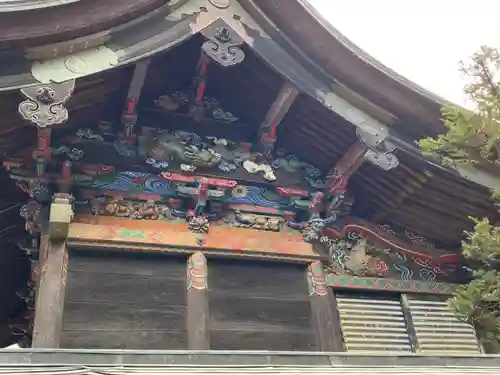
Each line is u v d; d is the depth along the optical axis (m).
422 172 9.80
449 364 7.13
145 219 9.22
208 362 6.43
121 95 9.53
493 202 10.03
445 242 11.04
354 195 10.66
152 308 8.57
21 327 13.29
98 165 9.33
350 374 6.56
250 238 9.59
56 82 7.89
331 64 9.20
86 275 8.55
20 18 7.60
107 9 8.02
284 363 6.63
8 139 8.70
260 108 10.40
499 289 7.27
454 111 7.49
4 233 10.25
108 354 6.21
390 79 9.30
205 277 8.97
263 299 9.18
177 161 9.73
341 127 9.68
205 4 8.80
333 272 9.90
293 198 10.13
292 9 8.94
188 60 9.85
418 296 10.28
